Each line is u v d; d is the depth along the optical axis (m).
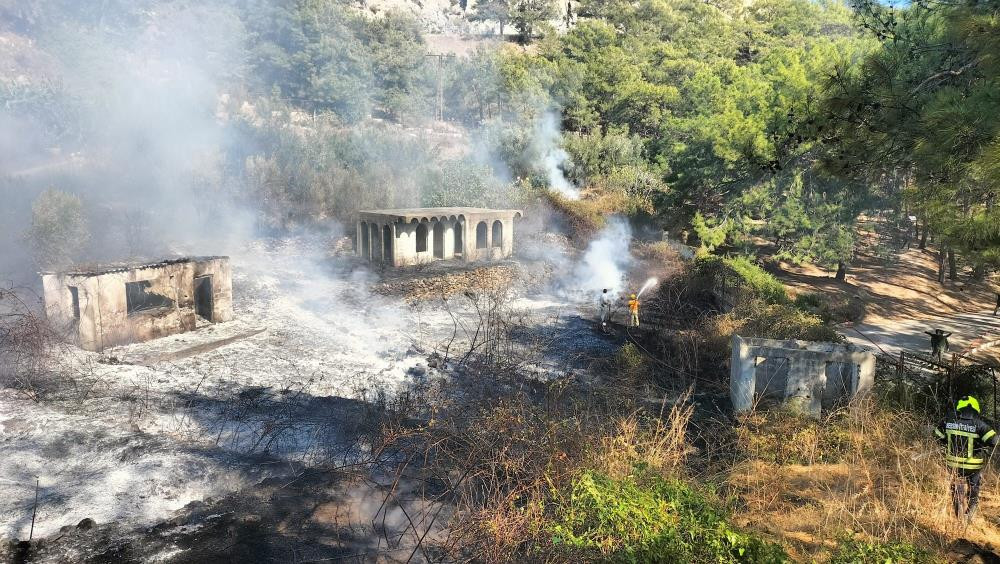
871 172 9.77
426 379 13.30
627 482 6.39
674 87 51.78
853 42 32.78
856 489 7.54
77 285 13.80
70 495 7.79
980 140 7.94
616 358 14.82
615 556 5.41
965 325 27.38
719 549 5.43
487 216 26.16
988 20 7.91
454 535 6.49
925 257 39.59
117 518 7.38
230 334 15.96
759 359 11.09
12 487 7.93
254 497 7.87
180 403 11.41
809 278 35.00
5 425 9.87
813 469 8.31
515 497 6.50
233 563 6.46
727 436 9.82
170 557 6.59
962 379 10.34
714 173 32.41
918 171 9.32
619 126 51.94
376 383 12.90
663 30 72.19
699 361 15.18
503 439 7.60
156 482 8.16
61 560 6.53
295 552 6.64
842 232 31.98
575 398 11.12
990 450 6.76
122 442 9.39
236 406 11.34
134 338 14.83
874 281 34.97
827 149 10.20
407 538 6.87
